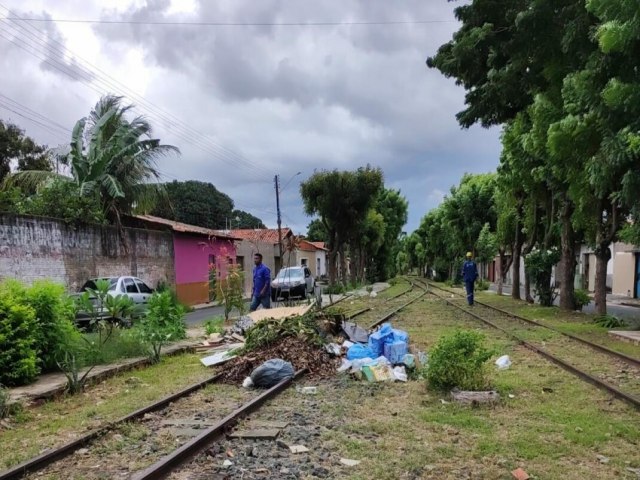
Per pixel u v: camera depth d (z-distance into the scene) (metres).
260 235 53.28
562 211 19.81
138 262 23.50
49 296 8.94
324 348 9.89
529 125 16.58
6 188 20.67
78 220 18.89
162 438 5.68
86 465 4.95
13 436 5.89
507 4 15.16
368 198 34.81
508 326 15.50
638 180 9.97
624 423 6.10
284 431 5.89
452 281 47.44
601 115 10.19
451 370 7.57
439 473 4.70
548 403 7.01
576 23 11.97
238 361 9.29
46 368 8.93
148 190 23.44
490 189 35.72
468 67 16.30
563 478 4.57
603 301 16.69
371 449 5.32
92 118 23.50
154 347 10.47
